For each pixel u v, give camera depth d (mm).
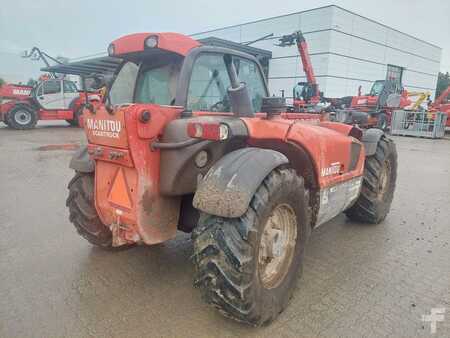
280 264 2201
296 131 2311
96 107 2041
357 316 2168
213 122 1770
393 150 3912
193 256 1879
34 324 2031
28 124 13859
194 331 1992
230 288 1767
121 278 2561
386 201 3920
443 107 16500
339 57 21812
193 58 2254
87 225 2771
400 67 28016
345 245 3260
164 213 2133
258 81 2934
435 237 3490
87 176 2768
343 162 2809
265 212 1869
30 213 3979
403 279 2639
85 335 1948
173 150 1967
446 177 6492
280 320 2111
